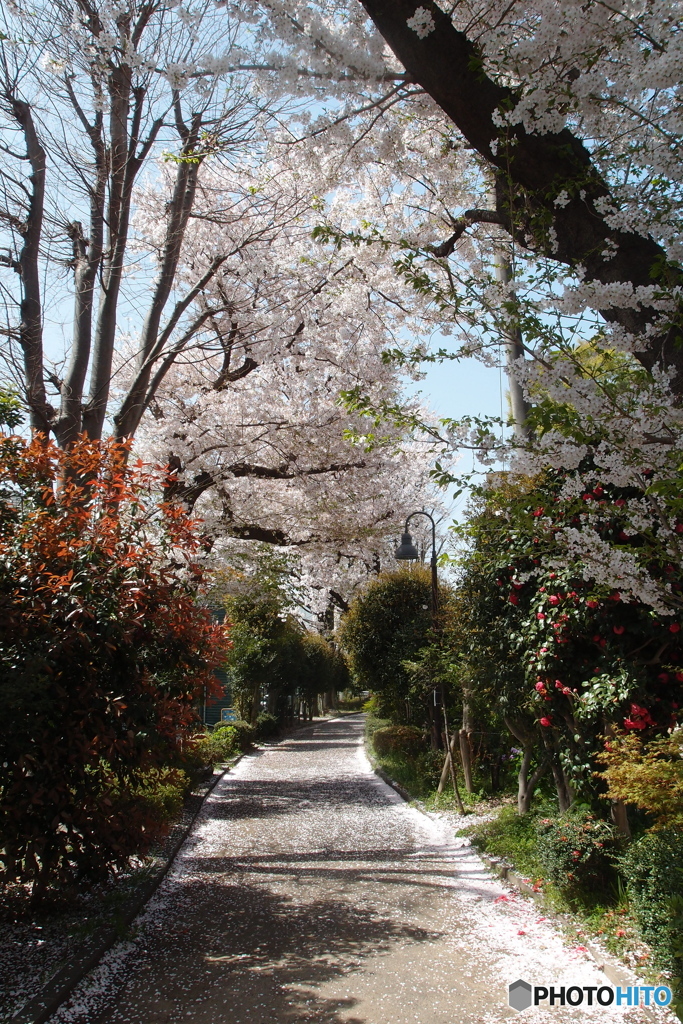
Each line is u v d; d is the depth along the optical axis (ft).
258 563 41.73
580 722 19.07
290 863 24.67
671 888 12.84
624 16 11.62
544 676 19.97
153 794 21.70
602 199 11.45
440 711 40.91
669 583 12.12
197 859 25.39
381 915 18.31
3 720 14.42
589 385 9.55
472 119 12.87
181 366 41.50
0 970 14.02
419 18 12.29
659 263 10.09
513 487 15.61
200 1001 13.08
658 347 11.12
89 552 17.01
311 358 35.65
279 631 73.92
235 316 34.60
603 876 17.16
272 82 14.84
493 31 12.78
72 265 26.13
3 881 15.17
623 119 12.46
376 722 67.46
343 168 19.86
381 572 52.70
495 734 34.81
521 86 12.42
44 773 15.37
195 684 19.13
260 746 73.36
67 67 22.27
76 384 24.76
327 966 14.76
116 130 25.07
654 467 10.23
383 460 40.70
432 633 35.73
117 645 16.43
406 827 31.27
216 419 37.78
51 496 17.76
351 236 14.46
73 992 13.44
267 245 34.53
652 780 13.98
